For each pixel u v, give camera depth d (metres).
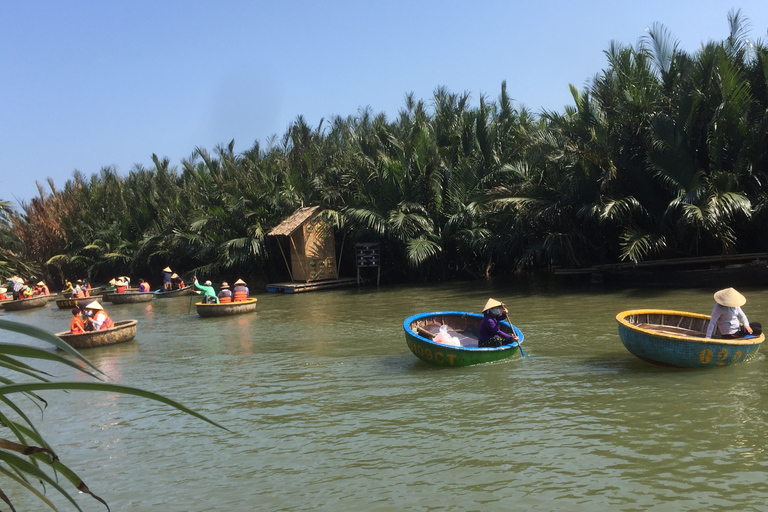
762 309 15.22
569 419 8.19
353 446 7.78
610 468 6.57
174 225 39.31
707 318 11.66
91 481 7.33
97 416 9.95
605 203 21.17
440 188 29.27
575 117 24.05
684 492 5.93
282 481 6.87
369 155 31.81
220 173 39.47
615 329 14.26
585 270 23.89
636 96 21.36
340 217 30.14
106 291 34.19
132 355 15.35
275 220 33.97
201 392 11.07
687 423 7.72
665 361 10.18
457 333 13.92
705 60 20.28
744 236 22.00
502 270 31.94
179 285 34.56
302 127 38.47
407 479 6.67
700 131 20.89
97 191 47.41
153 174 46.62
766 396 8.54
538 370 10.88
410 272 31.92
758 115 20.47
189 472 7.35
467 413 8.76
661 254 22.39
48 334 1.90
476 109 31.34
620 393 9.16
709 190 19.30
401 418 8.75
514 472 6.64
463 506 5.96
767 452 6.70
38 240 47.19
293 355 13.91
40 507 6.84
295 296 28.19
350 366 12.30
